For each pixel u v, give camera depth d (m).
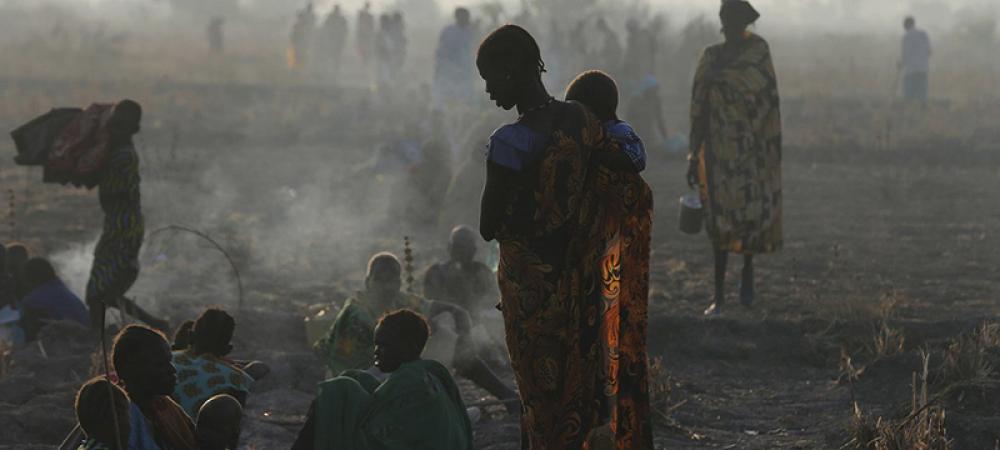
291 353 14.20
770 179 16.66
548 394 7.65
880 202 28.12
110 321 15.69
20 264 16.12
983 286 19.39
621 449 7.88
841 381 13.88
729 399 13.48
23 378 13.11
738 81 16.44
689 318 15.80
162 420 7.70
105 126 15.28
